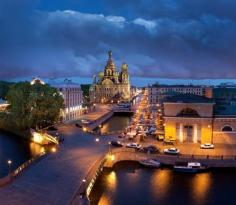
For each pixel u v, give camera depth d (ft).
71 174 249.34
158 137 377.09
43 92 475.72
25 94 469.16
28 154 360.89
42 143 407.03
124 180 268.00
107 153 310.04
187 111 354.54
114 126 612.29
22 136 457.68
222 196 237.25
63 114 579.48
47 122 482.28
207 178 272.10
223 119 347.77
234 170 289.33
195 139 356.59
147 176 277.23
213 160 291.58
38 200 202.08
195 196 236.63
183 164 288.71
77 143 363.97
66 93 601.62
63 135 415.85
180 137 360.07
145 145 351.05
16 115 463.01
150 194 239.91
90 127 518.78
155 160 302.04
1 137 457.68
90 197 233.14
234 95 490.49
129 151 319.47
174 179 270.05
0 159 339.77
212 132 349.61
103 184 259.19
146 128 471.21
